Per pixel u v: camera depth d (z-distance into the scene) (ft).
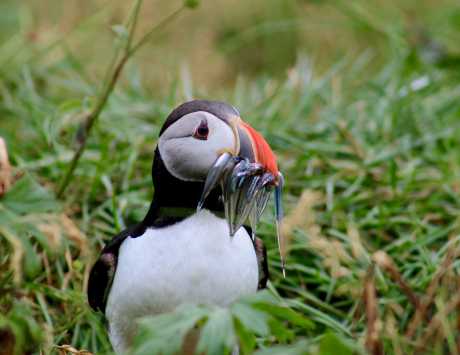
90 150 30.30
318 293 26.99
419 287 25.11
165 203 20.04
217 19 45.50
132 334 20.51
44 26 38.96
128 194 28.40
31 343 19.19
